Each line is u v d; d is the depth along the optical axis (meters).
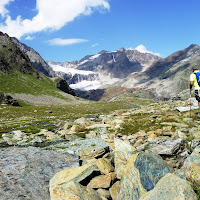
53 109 139.00
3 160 11.91
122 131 25.95
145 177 8.50
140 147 15.41
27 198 9.02
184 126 19.36
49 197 9.44
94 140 24.70
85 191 9.38
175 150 13.15
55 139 31.22
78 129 35.53
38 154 13.43
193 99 31.36
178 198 6.33
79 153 18.25
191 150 12.39
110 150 17.92
